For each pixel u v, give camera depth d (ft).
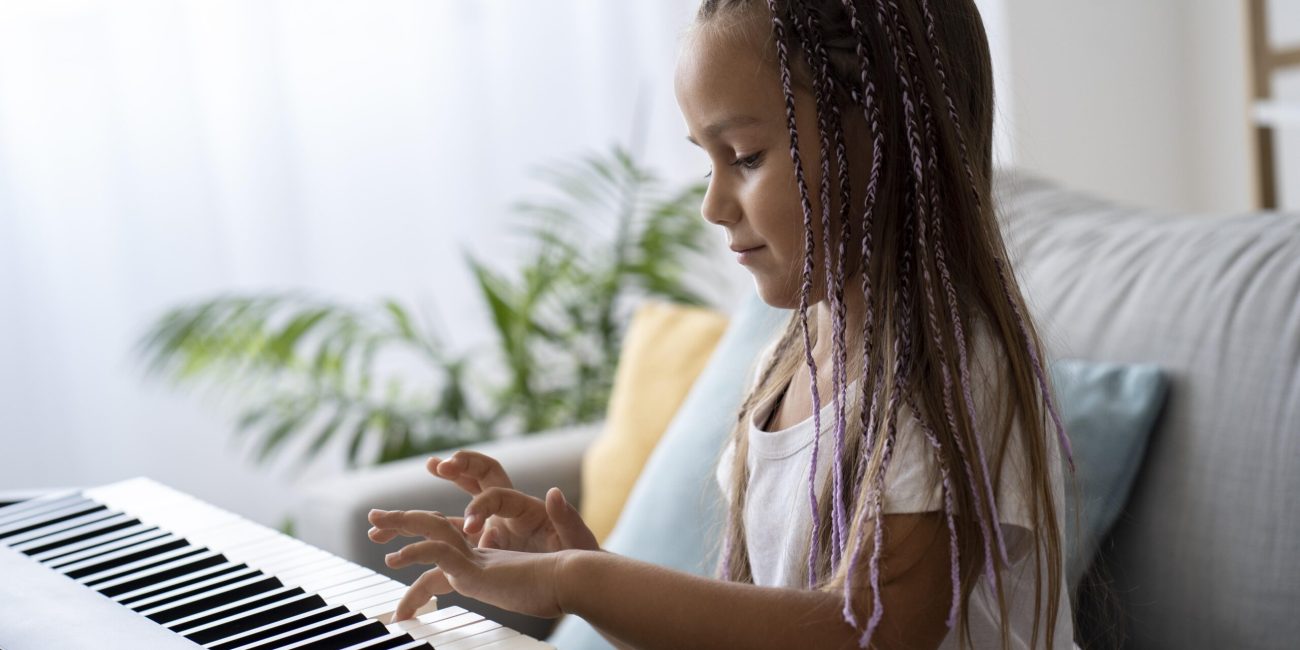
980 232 2.54
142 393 8.00
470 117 8.45
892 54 2.49
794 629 2.28
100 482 7.92
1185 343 3.54
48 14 7.64
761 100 2.52
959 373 2.40
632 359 5.37
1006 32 8.32
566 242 8.57
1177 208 9.10
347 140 8.26
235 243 8.09
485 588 2.43
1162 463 3.46
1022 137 8.21
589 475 5.22
